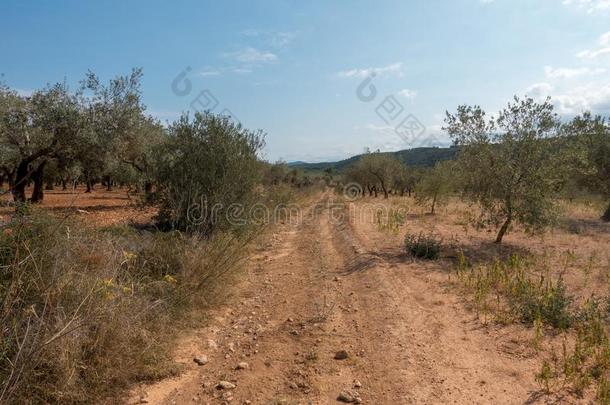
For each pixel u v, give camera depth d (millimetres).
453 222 15664
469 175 10906
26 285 3471
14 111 15938
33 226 3986
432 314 5785
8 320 3182
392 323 5422
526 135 10094
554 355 4469
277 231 13773
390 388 3816
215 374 4020
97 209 17406
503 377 4027
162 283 5285
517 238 12047
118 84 17156
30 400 2961
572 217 16641
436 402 3578
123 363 3678
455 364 4297
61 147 16625
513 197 10492
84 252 4520
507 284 6805
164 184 9773
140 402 3428
